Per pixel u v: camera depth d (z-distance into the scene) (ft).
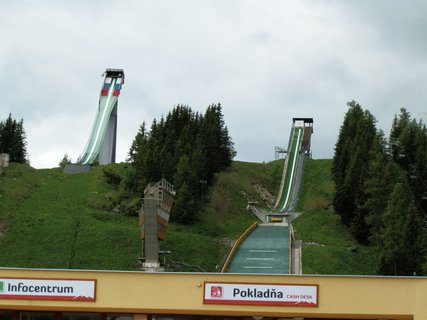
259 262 394.52
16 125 558.56
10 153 545.03
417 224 339.57
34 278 170.60
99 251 394.73
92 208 458.09
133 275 169.68
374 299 164.45
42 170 534.37
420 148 470.39
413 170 455.63
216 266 392.06
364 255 397.80
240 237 433.48
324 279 166.40
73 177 521.65
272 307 166.61
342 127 509.35
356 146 476.95
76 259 386.93
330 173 583.58
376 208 383.45
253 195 549.13
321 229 448.24
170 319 169.78
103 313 171.22
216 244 424.46
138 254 393.70
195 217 461.78
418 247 333.01
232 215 492.95
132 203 458.91
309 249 404.57
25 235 409.90
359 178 441.27
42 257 387.55
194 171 474.90
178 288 168.45
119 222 442.09
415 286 163.94
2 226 418.72
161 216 348.38
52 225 422.82
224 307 167.32
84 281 169.78
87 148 636.07
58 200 469.57
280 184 595.47
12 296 170.09
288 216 502.38
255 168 613.93
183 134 526.16
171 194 361.10
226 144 580.30
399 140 499.51
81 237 409.90
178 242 410.72
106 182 504.02
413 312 163.12
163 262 366.63
